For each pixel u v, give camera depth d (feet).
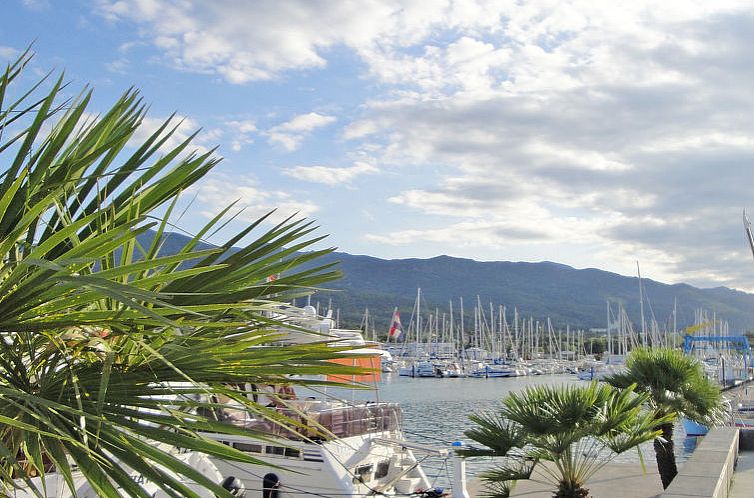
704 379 50.60
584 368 455.63
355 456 48.57
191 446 10.44
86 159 10.98
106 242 9.96
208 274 11.85
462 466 52.95
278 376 12.10
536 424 35.29
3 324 10.11
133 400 10.81
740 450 51.44
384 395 288.92
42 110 10.90
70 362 10.64
